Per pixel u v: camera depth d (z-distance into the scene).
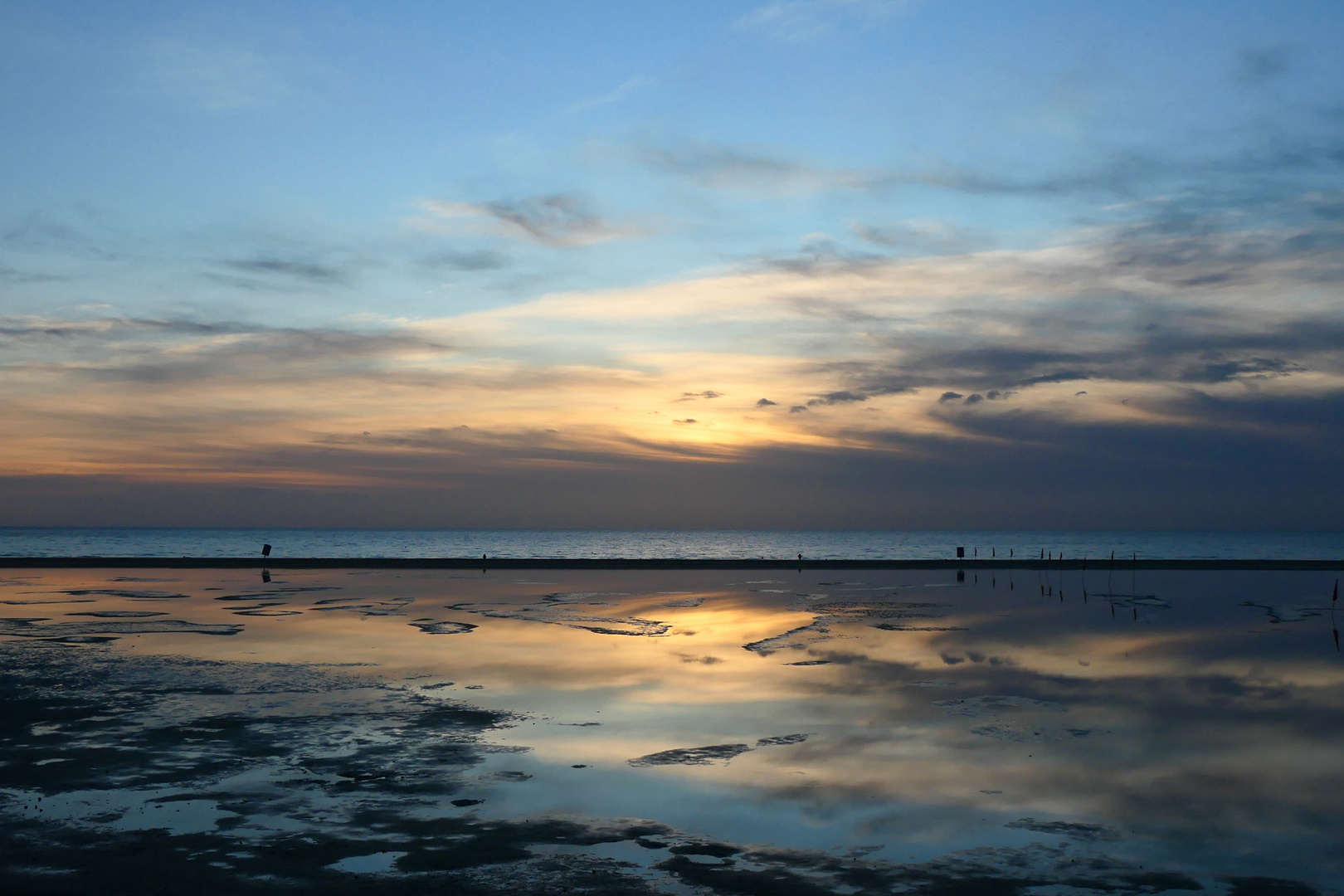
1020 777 11.04
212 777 10.74
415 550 128.25
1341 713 14.70
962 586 43.16
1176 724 13.86
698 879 7.79
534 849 8.52
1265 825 9.30
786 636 24.17
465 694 16.00
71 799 9.89
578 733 13.16
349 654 20.62
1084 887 7.68
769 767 11.42
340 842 8.64
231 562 56.78
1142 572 53.53
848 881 7.77
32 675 17.62
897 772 11.23
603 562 58.44
